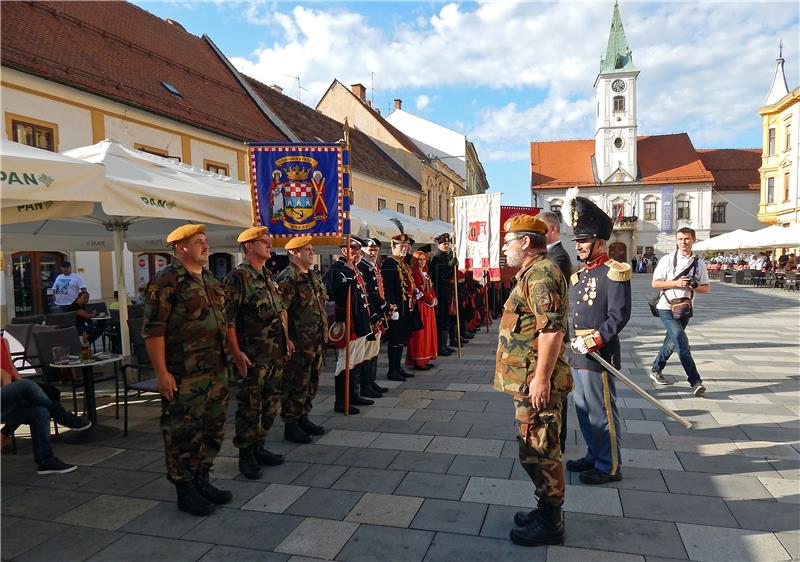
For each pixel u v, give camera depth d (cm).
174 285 344
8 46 997
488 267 909
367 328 584
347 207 545
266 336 414
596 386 379
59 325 794
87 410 525
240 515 346
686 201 4922
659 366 662
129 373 783
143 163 602
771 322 1255
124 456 457
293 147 534
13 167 355
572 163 5316
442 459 433
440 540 311
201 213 530
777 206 3609
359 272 591
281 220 535
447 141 3941
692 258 608
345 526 329
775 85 3800
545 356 283
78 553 304
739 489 368
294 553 301
